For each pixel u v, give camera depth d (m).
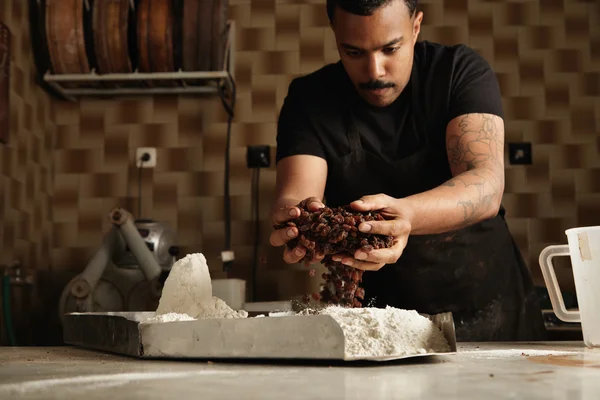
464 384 0.61
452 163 1.39
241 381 0.64
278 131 1.60
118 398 0.54
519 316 1.65
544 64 2.70
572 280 2.54
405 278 1.59
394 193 1.58
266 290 2.60
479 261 1.59
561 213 2.62
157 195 2.69
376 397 0.53
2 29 2.21
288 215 1.04
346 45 1.30
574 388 0.58
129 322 0.89
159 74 2.47
